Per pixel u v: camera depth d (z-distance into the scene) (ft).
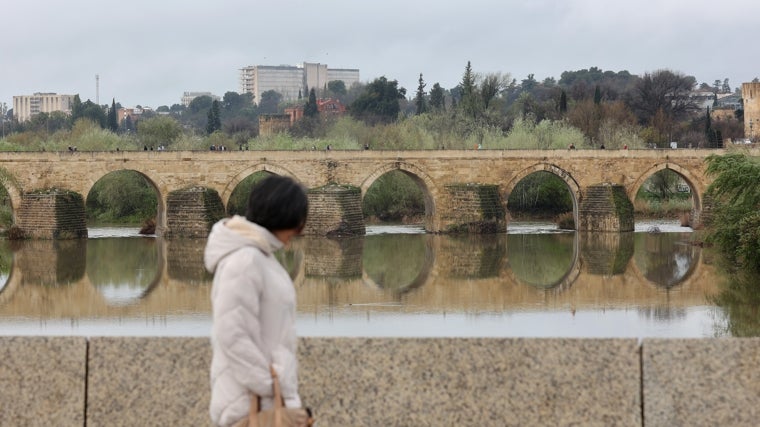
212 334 34.17
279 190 34.53
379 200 457.27
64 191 367.25
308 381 39.81
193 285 252.42
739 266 269.23
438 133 530.27
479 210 395.34
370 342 39.81
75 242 356.38
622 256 315.37
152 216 444.14
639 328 189.37
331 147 472.03
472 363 39.70
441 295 238.89
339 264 301.84
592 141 526.57
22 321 199.21
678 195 499.10
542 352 39.68
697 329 186.29
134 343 40.29
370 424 39.75
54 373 40.37
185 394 40.11
